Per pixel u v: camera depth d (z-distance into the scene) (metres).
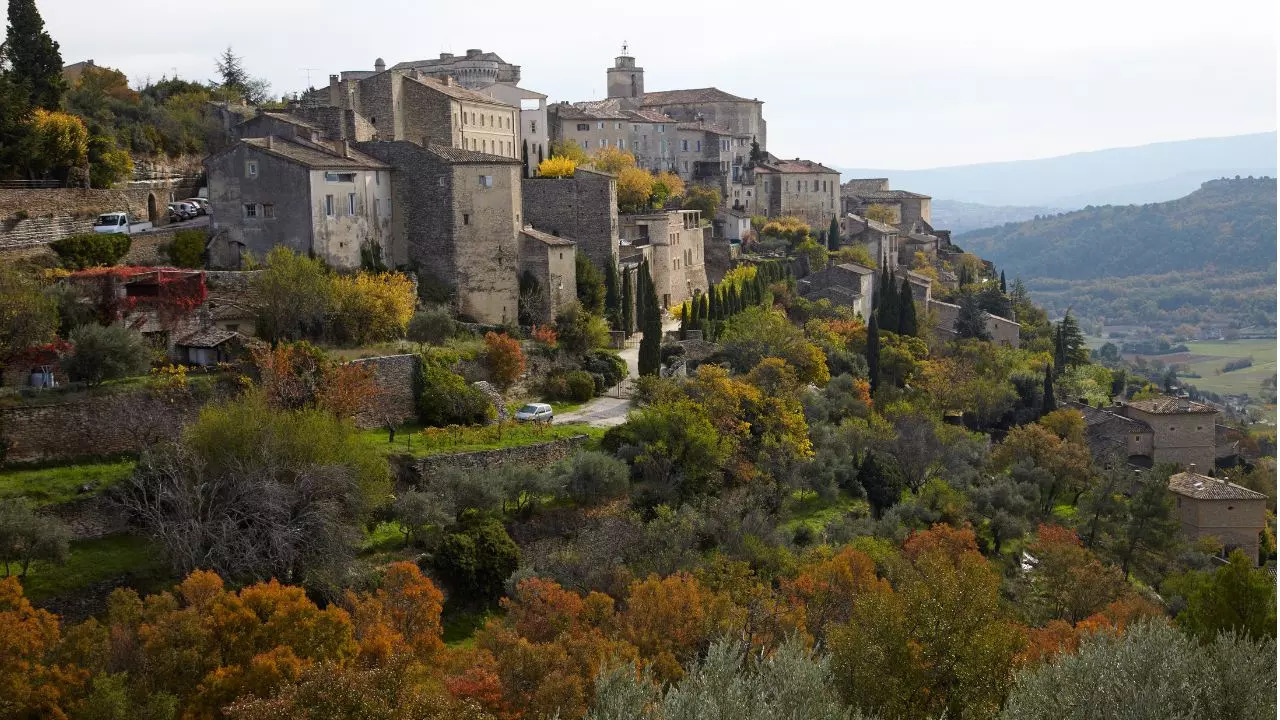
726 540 67.62
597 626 53.03
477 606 61.03
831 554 65.88
